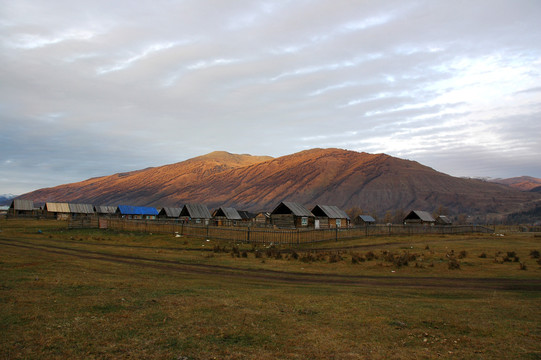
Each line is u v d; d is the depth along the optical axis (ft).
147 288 46.91
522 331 30.60
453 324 32.58
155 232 170.50
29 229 178.91
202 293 45.37
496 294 51.08
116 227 183.32
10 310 31.83
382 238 165.68
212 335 27.84
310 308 38.50
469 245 136.46
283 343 26.61
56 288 42.86
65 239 143.74
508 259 90.27
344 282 63.16
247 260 91.40
